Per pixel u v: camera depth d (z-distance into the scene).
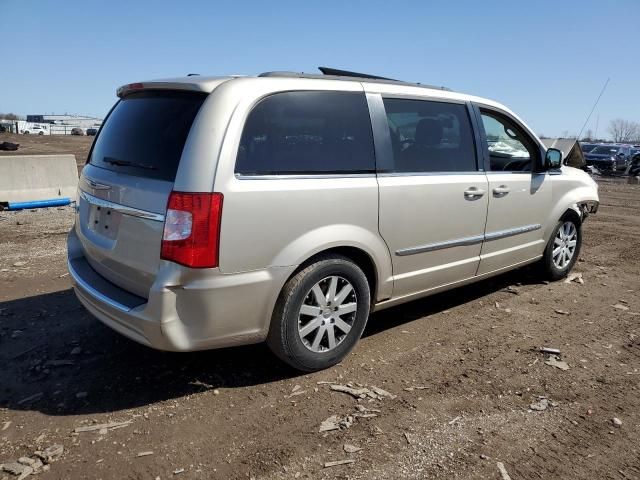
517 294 5.63
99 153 3.89
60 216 9.48
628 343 4.45
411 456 2.87
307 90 3.56
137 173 3.32
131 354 3.94
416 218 4.09
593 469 2.82
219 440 2.96
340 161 3.65
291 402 3.36
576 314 5.09
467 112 4.68
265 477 2.67
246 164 3.20
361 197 3.69
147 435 2.98
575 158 13.92
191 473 2.69
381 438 3.01
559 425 3.21
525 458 2.89
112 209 3.44
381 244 3.89
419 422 3.18
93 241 3.64
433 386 3.62
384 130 3.93
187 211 3.01
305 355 3.60
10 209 9.91
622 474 2.79
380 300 4.07
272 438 2.98
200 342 3.17
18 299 5.02
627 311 5.23
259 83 3.34
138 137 3.48
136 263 3.24
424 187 4.12
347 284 3.74
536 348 4.28
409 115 4.17
